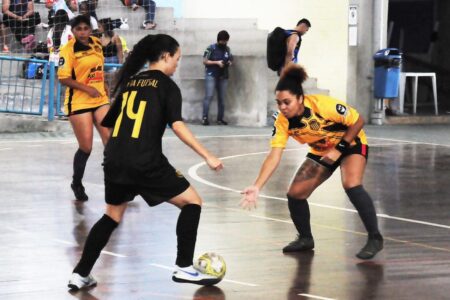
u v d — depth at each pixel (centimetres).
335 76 2792
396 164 1822
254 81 2548
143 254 1002
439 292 853
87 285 856
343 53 2777
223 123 2575
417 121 2800
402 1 3512
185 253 848
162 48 845
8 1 2488
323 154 1009
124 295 833
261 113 2562
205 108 2538
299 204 1025
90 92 1314
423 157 1939
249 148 2050
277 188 1502
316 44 2808
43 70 2322
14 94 2336
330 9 2786
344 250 1036
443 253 1026
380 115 2739
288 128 955
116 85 855
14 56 2423
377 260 987
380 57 2705
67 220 1202
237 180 1580
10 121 2270
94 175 1609
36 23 2531
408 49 3503
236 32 2817
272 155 945
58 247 1037
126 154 821
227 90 2589
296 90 938
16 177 1570
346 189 996
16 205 1308
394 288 866
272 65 2455
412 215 1277
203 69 2689
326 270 939
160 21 2811
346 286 873
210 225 1176
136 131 823
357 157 994
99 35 2403
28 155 1858
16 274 909
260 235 1118
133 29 2720
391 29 3425
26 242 1062
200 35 2817
